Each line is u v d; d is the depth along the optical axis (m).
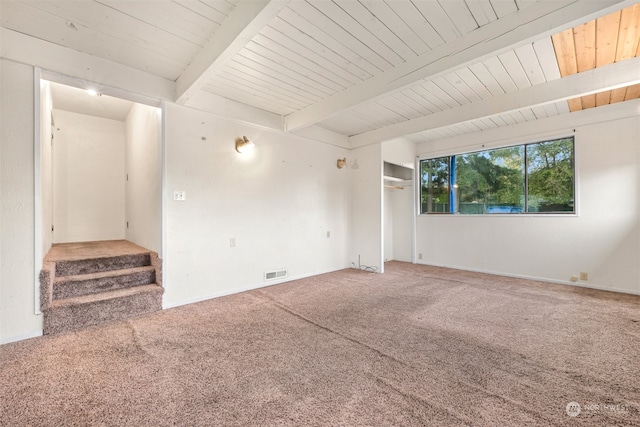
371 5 2.01
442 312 3.08
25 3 1.99
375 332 2.57
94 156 5.07
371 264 5.25
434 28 2.28
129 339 2.40
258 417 1.51
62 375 1.87
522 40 2.07
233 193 3.77
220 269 3.64
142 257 3.53
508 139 4.81
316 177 4.94
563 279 4.29
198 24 2.24
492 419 1.50
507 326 2.71
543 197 4.54
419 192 6.10
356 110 4.11
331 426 1.45
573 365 2.03
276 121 4.20
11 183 2.32
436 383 1.82
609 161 3.92
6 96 2.29
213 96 3.52
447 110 4.05
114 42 2.47
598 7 1.77
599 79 2.85
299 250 4.64
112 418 1.50
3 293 2.29
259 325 2.72
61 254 3.44
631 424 1.46
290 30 2.29
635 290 3.75
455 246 5.50
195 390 1.74
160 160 3.20
